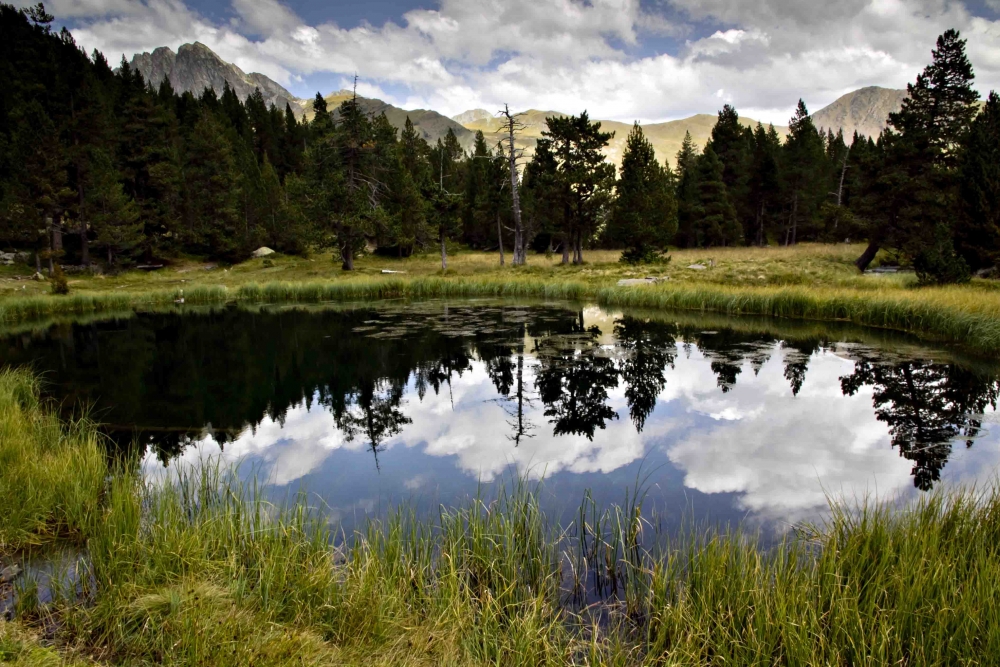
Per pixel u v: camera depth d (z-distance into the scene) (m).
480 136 61.47
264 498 6.10
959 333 14.06
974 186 22.03
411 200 43.19
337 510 5.98
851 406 9.52
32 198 32.78
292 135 67.44
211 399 11.14
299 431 9.08
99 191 34.97
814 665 3.09
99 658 3.20
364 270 37.75
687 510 5.71
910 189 26.22
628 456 7.53
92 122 36.59
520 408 10.20
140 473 6.42
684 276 26.95
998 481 5.44
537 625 3.56
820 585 3.71
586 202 34.38
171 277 37.00
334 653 3.27
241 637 3.30
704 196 45.88
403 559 4.25
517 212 37.97
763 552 4.32
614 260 36.75
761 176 47.12
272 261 42.34
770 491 6.19
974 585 3.57
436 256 46.44
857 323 17.20
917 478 6.45
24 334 19.22
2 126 39.06
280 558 4.12
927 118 26.27
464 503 6.09
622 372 12.42
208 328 20.00
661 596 3.85
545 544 4.65
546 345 15.50
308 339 17.34
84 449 6.66
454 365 13.70
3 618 3.45
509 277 30.98
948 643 3.15
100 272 35.50
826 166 53.56
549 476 6.89
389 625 3.58
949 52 25.70
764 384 11.06
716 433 8.37
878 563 3.93
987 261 21.80
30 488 5.23
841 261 30.48
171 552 4.15
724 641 3.34
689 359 13.35
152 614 3.46
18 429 6.99
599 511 5.76
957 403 9.55
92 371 13.66
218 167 43.72
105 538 4.43
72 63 44.19
